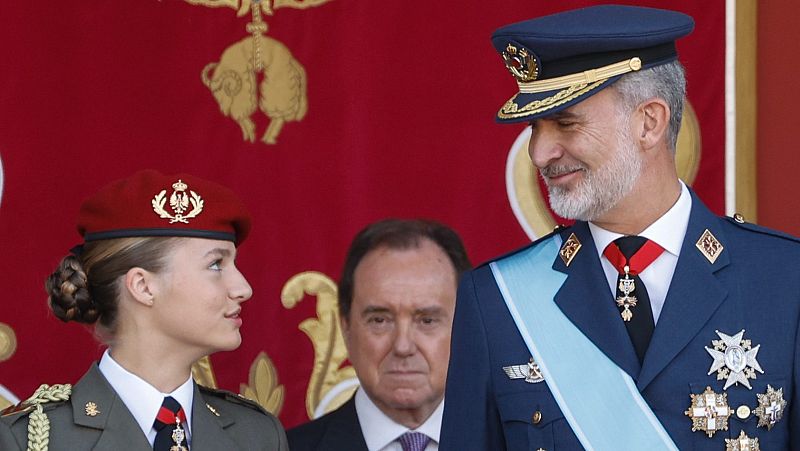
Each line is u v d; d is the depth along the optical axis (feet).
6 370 64.34
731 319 46.01
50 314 64.75
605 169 45.98
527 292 48.62
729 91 67.72
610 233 47.91
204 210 50.14
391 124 67.67
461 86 67.97
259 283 66.64
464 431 48.14
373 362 58.34
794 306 45.75
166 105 66.13
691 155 67.51
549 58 46.65
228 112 66.69
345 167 67.31
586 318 47.42
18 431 47.62
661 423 45.55
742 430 45.01
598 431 45.96
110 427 48.08
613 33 46.01
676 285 46.42
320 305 67.05
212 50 66.69
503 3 68.18
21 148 64.80
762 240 47.32
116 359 49.60
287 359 66.85
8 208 64.54
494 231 67.82
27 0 65.26
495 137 67.97
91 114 65.46
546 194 67.92
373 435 59.16
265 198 66.80
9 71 64.90
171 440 48.91
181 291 49.29
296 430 60.64
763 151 68.80
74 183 65.10
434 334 58.23
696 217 47.47
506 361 47.88
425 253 58.80
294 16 67.36
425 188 67.62
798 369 45.16
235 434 50.60
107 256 49.47
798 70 68.49
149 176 50.47
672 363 45.78
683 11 67.92
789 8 68.74
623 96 46.19
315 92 67.36
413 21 67.87
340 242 67.15
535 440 46.70
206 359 66.18
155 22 66.28
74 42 65.51
